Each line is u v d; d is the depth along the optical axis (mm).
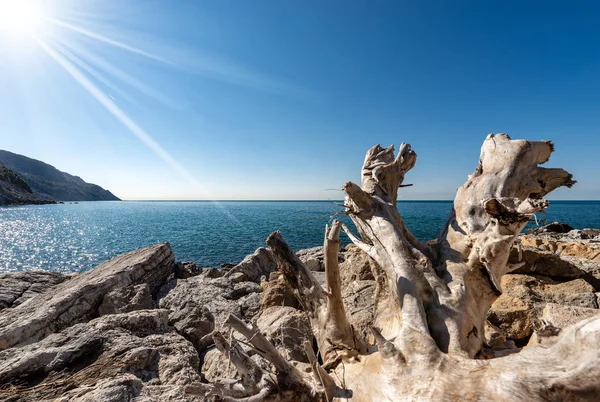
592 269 7156
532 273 6617
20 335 5254
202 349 5758
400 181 6215
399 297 3672
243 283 9172
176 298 7684
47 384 3662
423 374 2697
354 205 5062
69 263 28484
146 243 41000
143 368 4152
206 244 37531
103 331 4762
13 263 28250
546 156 5199
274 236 4832
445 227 4852
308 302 4438
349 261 8219
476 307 3660
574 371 2164
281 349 4977
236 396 2982
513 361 2510
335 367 3562
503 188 4613
